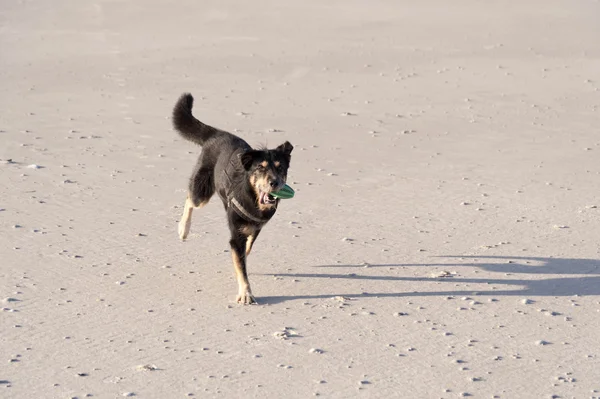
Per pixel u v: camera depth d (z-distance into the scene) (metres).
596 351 8.33
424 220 12.74
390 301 9.65
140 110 19.88
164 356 8.12
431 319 9.12
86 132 17.78
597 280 10.33
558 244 11.65
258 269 10.66
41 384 7.51
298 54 26.22
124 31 29.39
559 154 16.70
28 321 8.87
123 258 10.90
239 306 9.46
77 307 9.30
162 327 8.82
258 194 9.45
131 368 7.85
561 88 22.58
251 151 9.48
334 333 8.73
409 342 8.52
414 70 24.53
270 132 18.17
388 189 14.37
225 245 11.52
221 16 31.61
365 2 34.19
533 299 9.72
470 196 13.98
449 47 27.36
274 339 8.55
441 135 18.19
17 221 12.22
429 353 8.27
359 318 9.13
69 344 8.35
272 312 9.29
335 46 27.33
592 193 14.12
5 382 7.52
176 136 17.72
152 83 22.67
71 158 15.81
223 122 18.92
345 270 10.66
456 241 11.80
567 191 14.24
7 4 33.66
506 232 12.19
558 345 8.47
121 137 17.50
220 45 27.33
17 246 11.20
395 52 26.64
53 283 9.97
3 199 13.22
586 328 8.89
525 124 19.12
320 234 12.05
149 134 17.81
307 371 7.85
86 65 24.58
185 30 29.58
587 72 24.30
